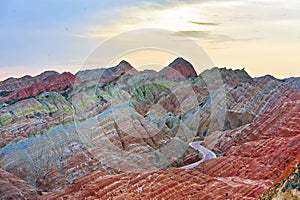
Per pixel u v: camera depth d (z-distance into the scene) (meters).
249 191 34.06
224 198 32.97
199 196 32.78
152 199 31.48
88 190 36.31
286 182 15.94
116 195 33.28
